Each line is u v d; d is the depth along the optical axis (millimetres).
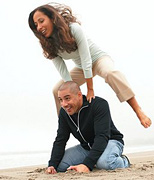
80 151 3594
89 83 3898
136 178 2758
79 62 4176
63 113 3547
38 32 3807
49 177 3059
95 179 2762
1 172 3961
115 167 3377
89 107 3414
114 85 3990
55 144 3559
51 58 4082
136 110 4023
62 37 3740
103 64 4098
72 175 3068
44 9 3760
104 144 3301
